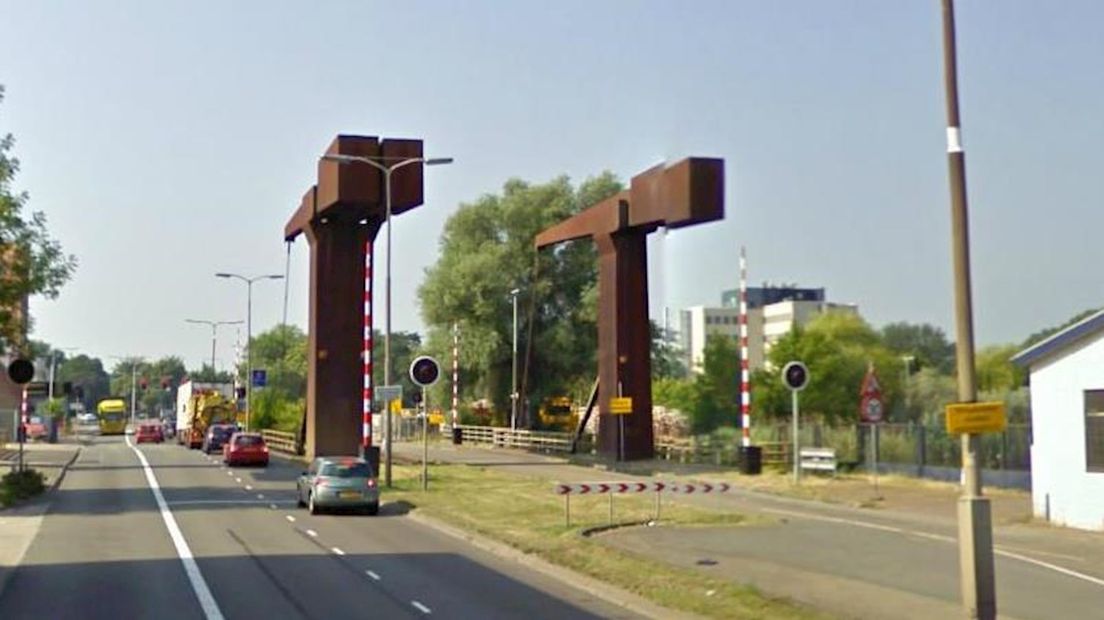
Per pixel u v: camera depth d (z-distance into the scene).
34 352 45.75
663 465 56.62
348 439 61.22
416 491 42.00
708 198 53.03
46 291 44.38
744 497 41.28
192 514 35.66
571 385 92.56
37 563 24.14
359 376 61.44
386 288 45.28
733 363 76.81
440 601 18.94
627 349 60.16
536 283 88.88
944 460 46.84
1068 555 25.23
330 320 61.22
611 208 60.03
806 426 60.09
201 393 88.38
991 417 13.94
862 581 20.42
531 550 24.77
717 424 76.31
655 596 18.39
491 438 82.62
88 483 49.69
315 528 31.69
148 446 93.50
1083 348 30.39
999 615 17.27
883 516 34.09
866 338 78.88
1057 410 31.08
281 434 78.62
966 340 14.09
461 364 90.50
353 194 55.69
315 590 20.23
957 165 14.34
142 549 26.66
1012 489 40.44
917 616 16.50
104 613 17.80
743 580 20.20
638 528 29.52
